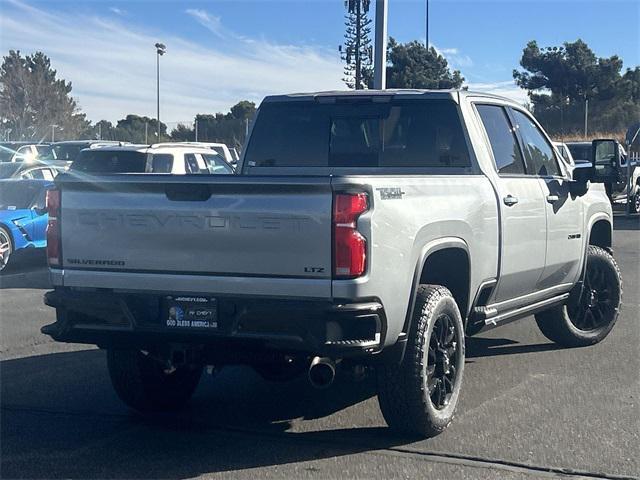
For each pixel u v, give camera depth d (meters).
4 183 14.98
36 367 7.59
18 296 11.58
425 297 5.42
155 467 5.16
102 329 5.30
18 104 56.47
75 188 5.32
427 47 30.92
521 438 5.58
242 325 4.95
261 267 4.91
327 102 7.17
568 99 54.75
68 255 5.37
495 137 6.91
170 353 5.36
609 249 8.63
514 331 9.05
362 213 4.80
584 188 7.60
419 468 5.08
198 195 5.04
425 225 5.33
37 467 5.17
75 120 59.72
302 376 7.25
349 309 4.77
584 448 5.39
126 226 5.20
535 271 6.96
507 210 6.43
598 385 6.84
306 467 5.12
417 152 6.84
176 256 5.09
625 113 51.16
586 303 8.24
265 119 7.38
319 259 4.80
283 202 4.86
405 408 5.34
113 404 6.48
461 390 6.70
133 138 47.56
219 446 5.53
